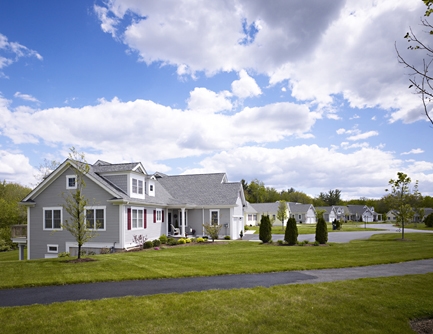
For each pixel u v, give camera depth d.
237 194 32.88
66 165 22.41
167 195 32.53
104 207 21.89
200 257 16.22
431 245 21.58
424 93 5.72
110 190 21.45
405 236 30.25
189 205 29.70
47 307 7.91
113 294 9.16
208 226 26.89
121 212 21.52
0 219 41.47
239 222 34.66
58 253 22.61
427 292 9.10
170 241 24.84
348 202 129.00
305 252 18.31
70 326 6.71
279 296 8.66
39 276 11.45
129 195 23.23
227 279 11.12
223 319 7.04
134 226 23.34
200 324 6.78
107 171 23.67
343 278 11.25
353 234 37.59
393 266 13.81
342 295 8.77
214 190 33.84
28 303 8.40
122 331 6.46
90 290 9.68
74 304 8.09
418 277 11.14
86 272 12.15
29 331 6.48
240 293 8.97
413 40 5.83
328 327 6.63
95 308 7.77
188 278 11.31
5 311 7.64
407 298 8.49
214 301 8.23
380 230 45.81
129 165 24.28
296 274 12.01
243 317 7.14
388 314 7.34
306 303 8.09
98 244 21.89
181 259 15.47
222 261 14.88
